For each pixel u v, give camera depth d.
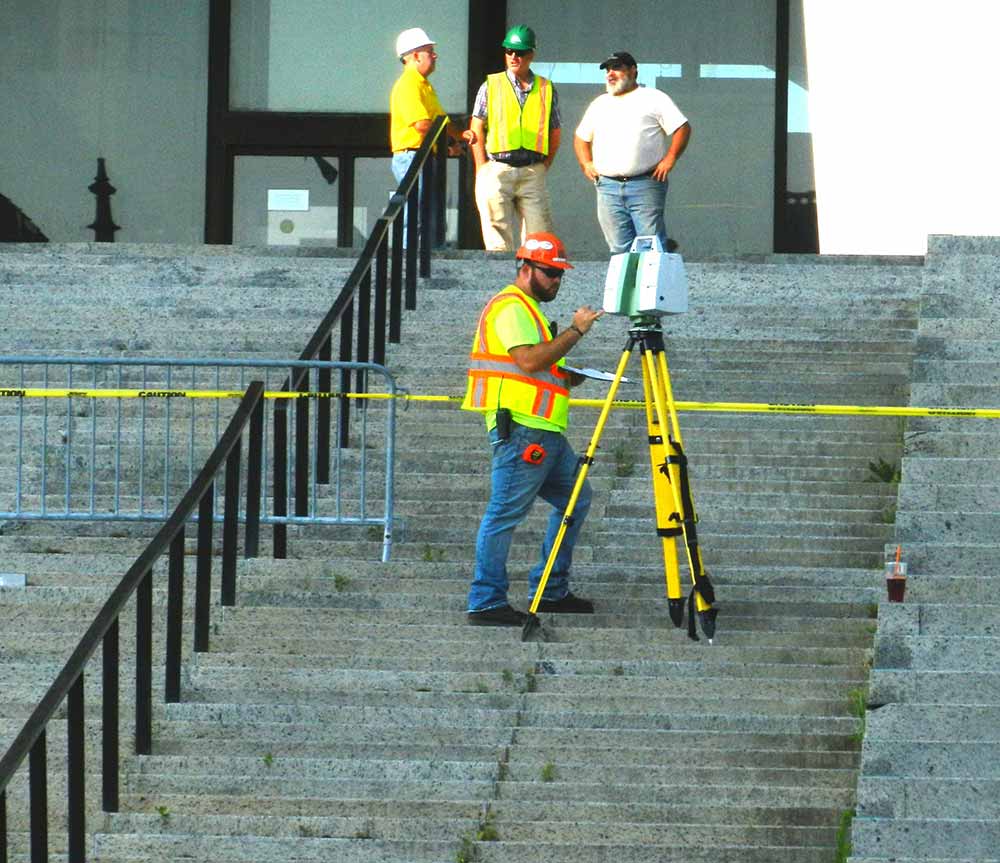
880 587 23.22
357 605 23.00
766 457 27.09
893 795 17.64
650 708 20.52
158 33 48.91
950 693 18.73
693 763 19.59
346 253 35.88
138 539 25.47
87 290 34.00
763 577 23.50
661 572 23.70
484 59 48.59
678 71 48.16
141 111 48.91
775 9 47.94
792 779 19.25
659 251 22.02
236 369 30.81
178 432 28.83
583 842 18.53
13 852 19.12
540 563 22.62
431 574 23.88
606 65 34.59
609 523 25.41
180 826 19.00
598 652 21.50
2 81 48.94
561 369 22.41
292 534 26.06
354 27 48.94
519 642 21.67
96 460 28.05
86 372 30.86
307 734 20.27
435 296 33.91
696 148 47.94
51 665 21.84
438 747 19.97
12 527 26.61
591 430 28.17
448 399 25.27
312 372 29.36
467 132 37.03
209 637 21.97
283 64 48.88
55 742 20.41
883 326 32.12
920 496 23.12
